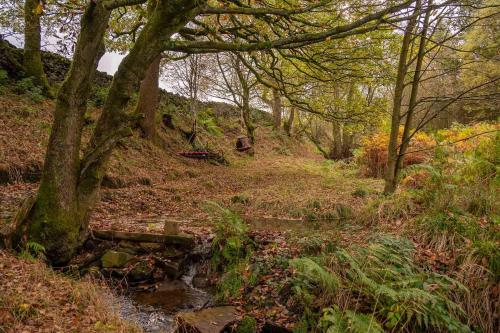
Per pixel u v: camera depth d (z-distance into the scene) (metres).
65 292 4.40
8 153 9.66
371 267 4.26
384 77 10.74
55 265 5.88
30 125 11.59
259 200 10.02
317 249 5.64
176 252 6.62
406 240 5.06
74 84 5.81
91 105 15.09
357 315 3.62
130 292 5.65
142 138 15.76
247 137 23.14
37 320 3.60
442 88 15.59
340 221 7.97
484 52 7.11
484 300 4.03
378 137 15.09
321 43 9.77
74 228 6.04
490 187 6.30
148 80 16.02
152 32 5.97
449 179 6.86
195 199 10.86
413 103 7.68
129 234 6.73
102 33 5.94
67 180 5.92
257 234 6.81
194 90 20.19
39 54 14.51
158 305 5.32
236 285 5.47
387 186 7.96
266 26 9.73
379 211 6.83
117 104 6.12
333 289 4.29
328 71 9.78
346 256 4.11
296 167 20.67
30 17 13.14
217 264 6.25
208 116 25.16
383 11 6.25
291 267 5.30
